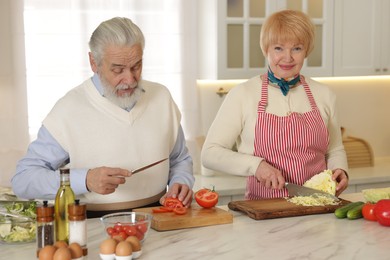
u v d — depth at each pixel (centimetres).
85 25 382
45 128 239
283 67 274
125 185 242
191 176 259
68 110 238
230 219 230
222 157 273
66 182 194
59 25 379
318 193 257
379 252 197
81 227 189
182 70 405
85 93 243
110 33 221
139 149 244
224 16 399
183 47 404
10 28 370
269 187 261
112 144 240
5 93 373
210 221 227
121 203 241
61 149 239
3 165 376
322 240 209
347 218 237
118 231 195
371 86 486
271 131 277
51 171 232
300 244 205
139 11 392
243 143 286
